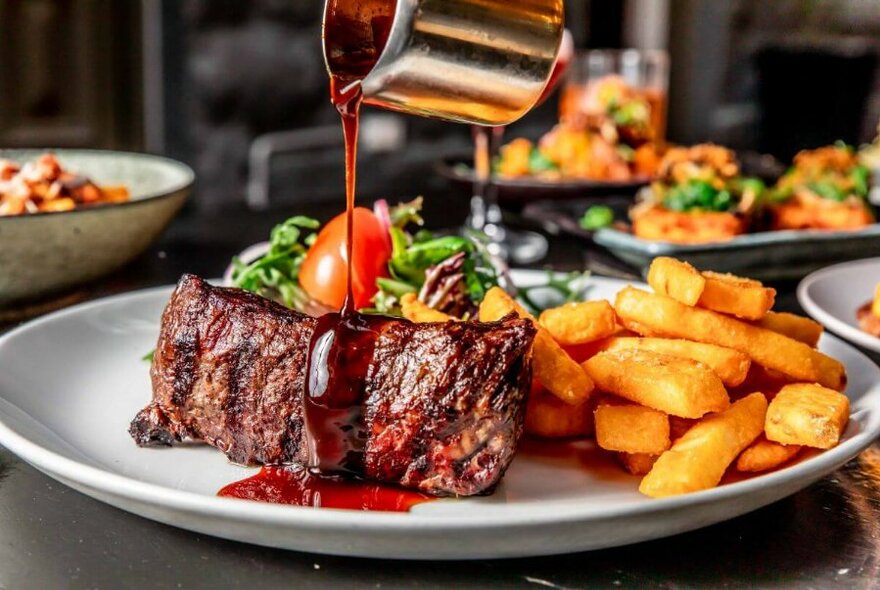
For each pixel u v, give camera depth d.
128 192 0.69
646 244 0.65
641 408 0.42
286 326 0.43
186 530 0.40
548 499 0.41
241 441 0.43
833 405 0.42
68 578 0.38
